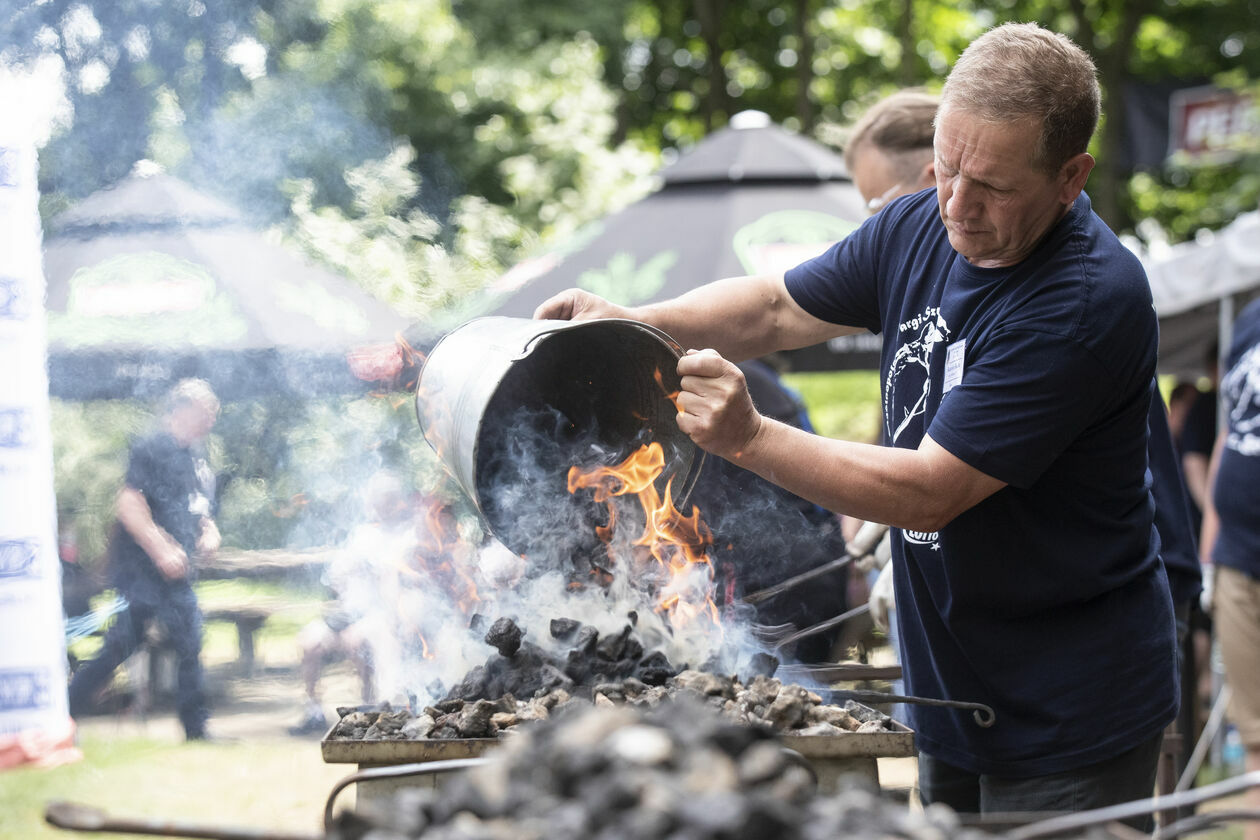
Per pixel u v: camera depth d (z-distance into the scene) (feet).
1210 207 52.80
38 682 14.52
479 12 40.81
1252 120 41.04
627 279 15.64
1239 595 9.96
